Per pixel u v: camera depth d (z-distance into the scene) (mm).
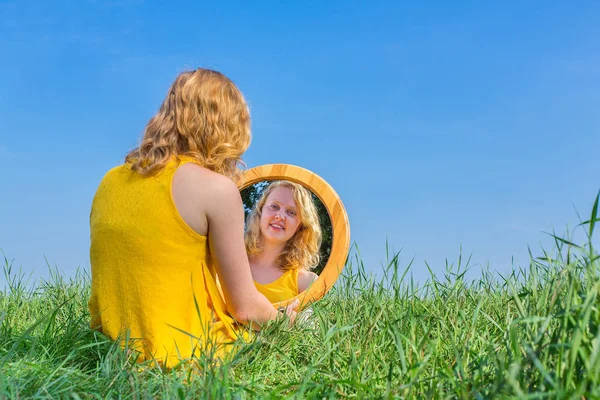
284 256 2814
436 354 1751
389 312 2334
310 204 2803
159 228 1999
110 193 2139
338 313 2254
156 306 2014
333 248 2756
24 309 3094
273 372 1984
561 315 1323
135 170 2098
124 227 2031
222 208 2031
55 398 1581
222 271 2133
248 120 2318
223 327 2186
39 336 2131
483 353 1780
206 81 2174
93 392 1663
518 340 1691
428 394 1446
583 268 1487
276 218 2818
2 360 1794
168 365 1976
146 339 2020
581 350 1174
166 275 2016
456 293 2602
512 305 2543
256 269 2844
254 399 1532
